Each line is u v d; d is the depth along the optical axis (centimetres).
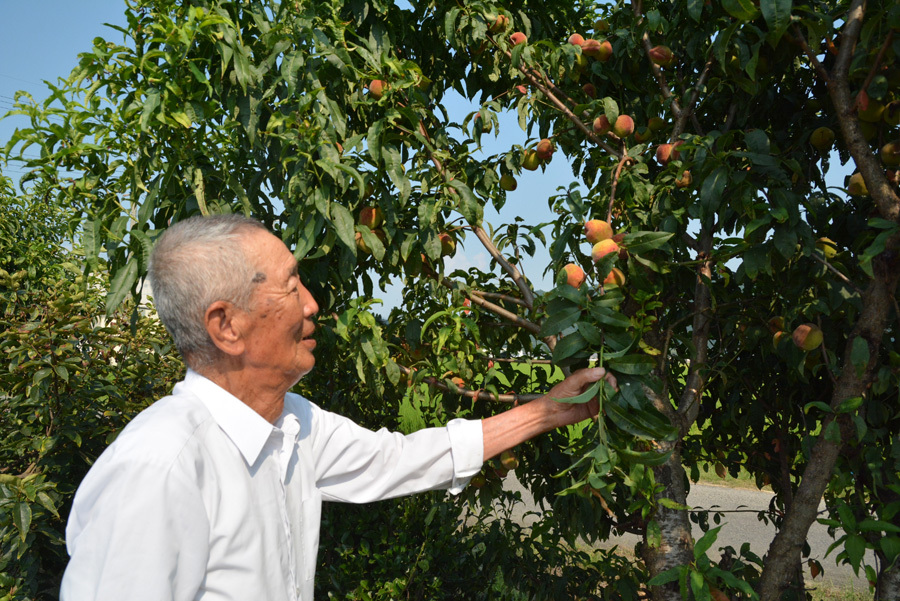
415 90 195
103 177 169
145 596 89
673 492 191
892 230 142
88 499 95
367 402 339
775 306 200
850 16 160
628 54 218
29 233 495
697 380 201
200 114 160
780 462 238
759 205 156
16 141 158
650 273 187
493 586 329
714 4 186
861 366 153
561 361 147
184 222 114
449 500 365
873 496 193
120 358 364
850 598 432
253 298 109
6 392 320
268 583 111
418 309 218
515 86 237
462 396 231
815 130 190
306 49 173
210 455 106
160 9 164
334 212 159
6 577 282
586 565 309
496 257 210
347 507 347
